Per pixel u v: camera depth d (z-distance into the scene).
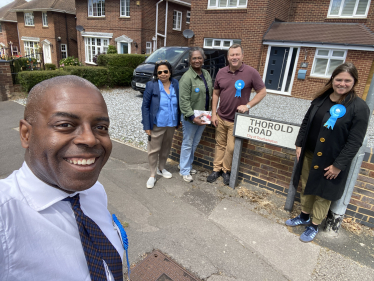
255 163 3.41
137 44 16.50
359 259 2.35
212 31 13.01
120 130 5.73
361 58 9.91
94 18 17.91
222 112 3.35
